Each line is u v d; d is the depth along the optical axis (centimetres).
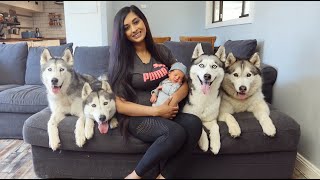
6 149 201
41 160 156
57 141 146
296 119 184
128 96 147
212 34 430
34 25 299
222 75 152
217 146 142
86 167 155
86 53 240
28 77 266
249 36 275
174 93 146
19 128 221
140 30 155
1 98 215
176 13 468
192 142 135
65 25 314
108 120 148
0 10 264
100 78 180
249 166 152
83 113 156
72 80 169
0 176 159
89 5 316
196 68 150
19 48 269
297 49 179
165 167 133
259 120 152
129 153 150
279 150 149
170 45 241
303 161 172
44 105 212
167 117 142
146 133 138
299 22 176
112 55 151
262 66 213
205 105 150
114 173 155
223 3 428
